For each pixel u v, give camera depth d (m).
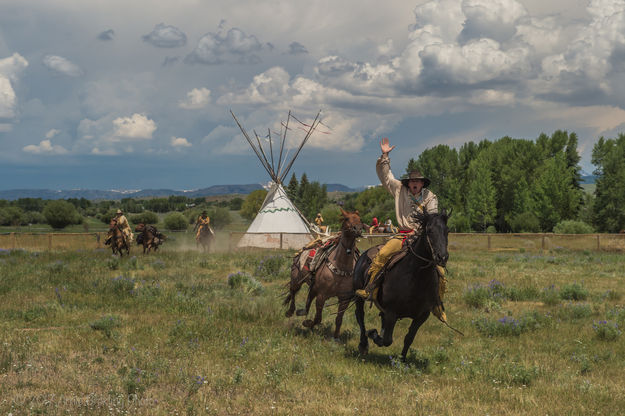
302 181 115.19
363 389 6.69
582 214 73.56
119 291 13.98
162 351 8.29
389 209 87.44
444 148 93.62
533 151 82.75
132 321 10.60
